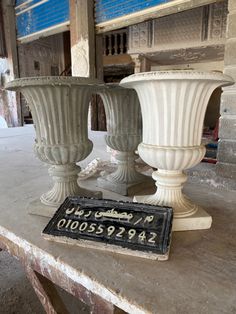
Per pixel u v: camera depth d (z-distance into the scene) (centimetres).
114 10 255
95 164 171
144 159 85
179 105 73
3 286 140
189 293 57
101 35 288
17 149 256
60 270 70
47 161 95
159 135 78
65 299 130
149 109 78
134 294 56
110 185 124
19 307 126
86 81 83
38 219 95
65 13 308
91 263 68
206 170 139
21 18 396
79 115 92
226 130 126
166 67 604
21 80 80
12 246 86
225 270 65
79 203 86
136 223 77
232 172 128
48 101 84
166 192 89
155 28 433
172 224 77
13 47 436
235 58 117
